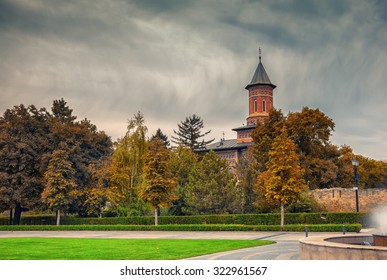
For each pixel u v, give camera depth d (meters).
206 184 57.34
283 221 48.53
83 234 47.28
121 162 64.12
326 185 65.56
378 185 93.25
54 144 67.31
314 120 65.12
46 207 64.75
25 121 64.94
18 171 62.91
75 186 63.88
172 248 26.91
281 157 49.00
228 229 48.97
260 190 55.28
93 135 74.06
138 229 53.62
